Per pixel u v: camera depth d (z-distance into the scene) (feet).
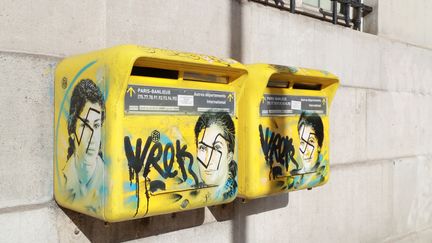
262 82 9.27
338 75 14.53
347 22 15.57
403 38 17.63
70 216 8.29
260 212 11.84
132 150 7.11
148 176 7.30
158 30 9.70
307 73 10.09
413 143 17.98
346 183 14.85
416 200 18.16
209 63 7.84
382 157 16.43
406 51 17.54
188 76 7.98
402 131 17.39
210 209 10.62
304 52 13.32
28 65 7.84
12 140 7.68
